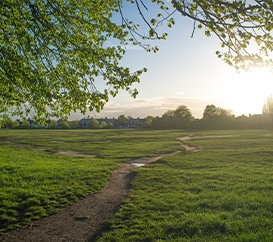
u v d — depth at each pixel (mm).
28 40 7000
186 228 7875
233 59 5246
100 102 7715
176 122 111562
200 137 53562
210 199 10633
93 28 8039
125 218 9156
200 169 18359
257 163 19828
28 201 10844
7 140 48781
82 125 164000
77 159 24844
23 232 8312
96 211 10070
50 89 8008
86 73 7914
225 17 4918
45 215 9672
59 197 11734
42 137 57031
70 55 8148
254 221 8164
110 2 7312
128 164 22672
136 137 56625
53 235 8062
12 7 6629
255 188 12211
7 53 7523
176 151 31562
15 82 7828
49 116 8789
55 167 18719
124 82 7324
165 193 12016
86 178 15453
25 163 20844
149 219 8828
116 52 7887
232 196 10898
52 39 7625
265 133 59938
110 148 35188
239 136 51875
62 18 7625
